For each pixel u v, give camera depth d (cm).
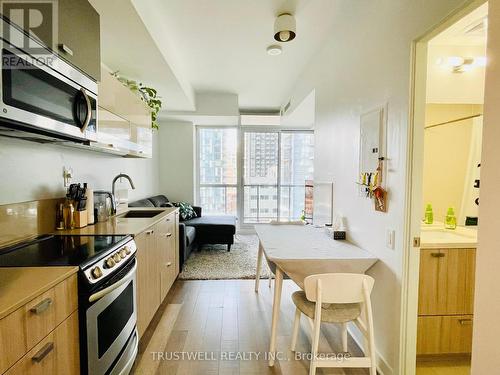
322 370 177
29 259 127
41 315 96
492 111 71
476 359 77
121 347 153
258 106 542
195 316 244
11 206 153
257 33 262
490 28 71
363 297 149
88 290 120
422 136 149
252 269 360
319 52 297
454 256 173
